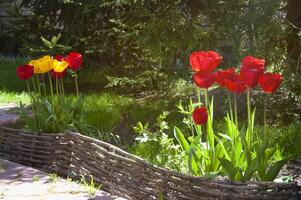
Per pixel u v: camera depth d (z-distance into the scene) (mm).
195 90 3725
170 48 3398
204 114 1756
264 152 1718
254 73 1688
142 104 3592
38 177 2109
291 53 3330
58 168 2299
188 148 1832
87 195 1920
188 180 1721
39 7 4598
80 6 4242
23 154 2475
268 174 1715
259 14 3160
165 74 3830
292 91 3100
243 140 1781
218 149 1799
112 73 4242
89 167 2129
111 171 2012
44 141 2379
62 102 2566
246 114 3170
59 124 2490
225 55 3299
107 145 2072
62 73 2586
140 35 3549
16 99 3865
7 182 2057
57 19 4555
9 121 2900
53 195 1915
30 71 2510
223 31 3270
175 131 1918
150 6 3430
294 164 2301
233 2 3211
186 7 3412
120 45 4164
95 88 4520
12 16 4648
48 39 4441
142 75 4074
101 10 4129
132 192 1912
